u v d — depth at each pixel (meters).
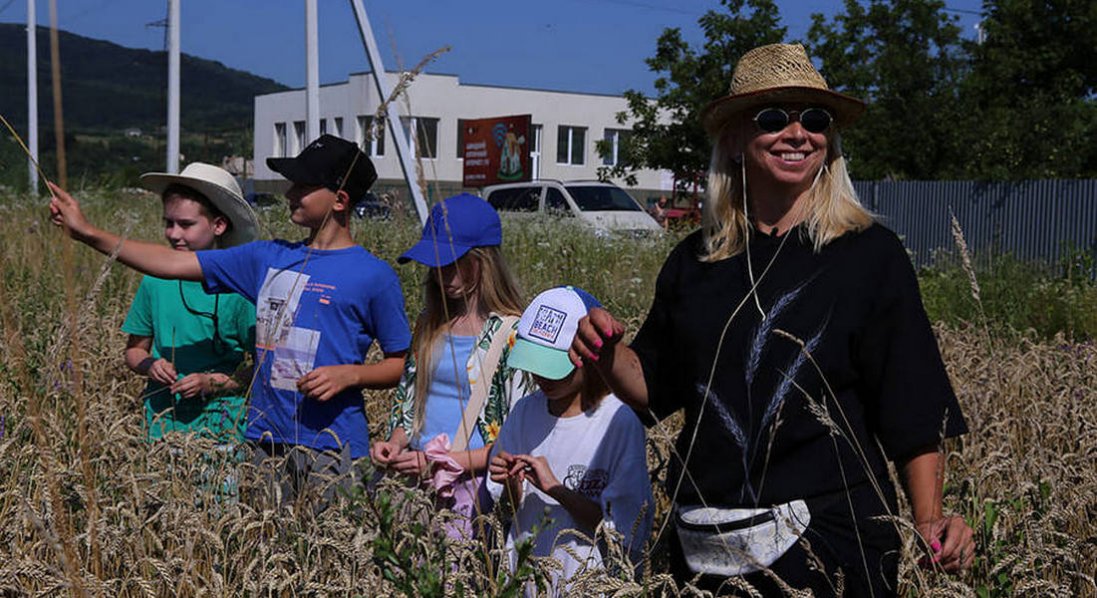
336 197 4.73
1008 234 21.81
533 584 3.50
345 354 4.73
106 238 4.77
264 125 66.88
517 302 4.64
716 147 3.44
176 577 3.45
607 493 3.77
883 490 3.22
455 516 3.54
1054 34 30.34
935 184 23.03
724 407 3.18
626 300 10.92
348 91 55.19
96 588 3.12
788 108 3.23
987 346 8.06
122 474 3.88
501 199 24.44
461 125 60.31
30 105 30.47
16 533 3.62
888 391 3.12
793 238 3.24
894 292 3.14
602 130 65.00
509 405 4.48
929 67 26.69
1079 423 5.49
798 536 3.05
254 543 3.69
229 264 4.92
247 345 5.30
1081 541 3.95
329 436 4.64
